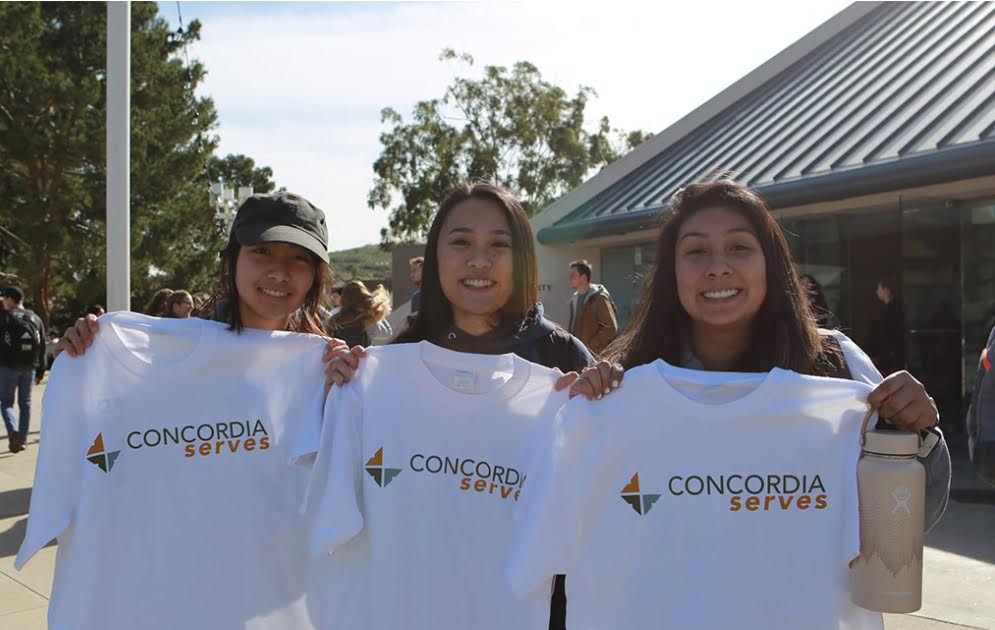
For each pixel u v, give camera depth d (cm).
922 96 1059
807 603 212
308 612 265
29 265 2845
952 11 1308
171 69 3114
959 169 824
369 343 643
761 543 216
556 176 3744
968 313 902
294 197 291
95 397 264
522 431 254
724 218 221
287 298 283
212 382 272
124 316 269
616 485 221
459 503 251
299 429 268
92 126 2728
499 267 261
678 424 220
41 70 2734
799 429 218
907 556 196
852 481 209
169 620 260
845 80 1305
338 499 244
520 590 217
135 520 261
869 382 229
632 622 218
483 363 251
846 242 1052
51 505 253
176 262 3181
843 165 989
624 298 1527
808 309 232
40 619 442
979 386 295
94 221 2948
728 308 221
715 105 1585
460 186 271
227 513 268
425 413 254
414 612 246
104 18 3034
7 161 2847
